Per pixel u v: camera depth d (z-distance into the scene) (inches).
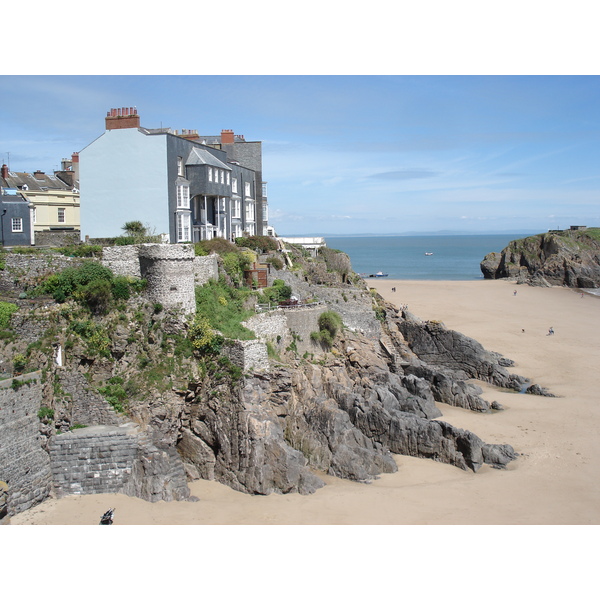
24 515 1053.2
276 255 2228.1
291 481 1222.3
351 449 1364.4
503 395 2016.5
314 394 1515.7
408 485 1295.5
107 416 1214.3
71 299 1278.3
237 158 2628.0
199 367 1332.4
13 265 1286.9
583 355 2568.9
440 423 1466.5
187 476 1274.6
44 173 2618.1
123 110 1841.8
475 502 1213.1
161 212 1831.9
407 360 2137.1
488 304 3939.5
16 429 1066.1
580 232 5762.8
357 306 2188.7
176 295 1355.8
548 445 1550.2
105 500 1126.4
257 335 1525.6
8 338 1154.0
